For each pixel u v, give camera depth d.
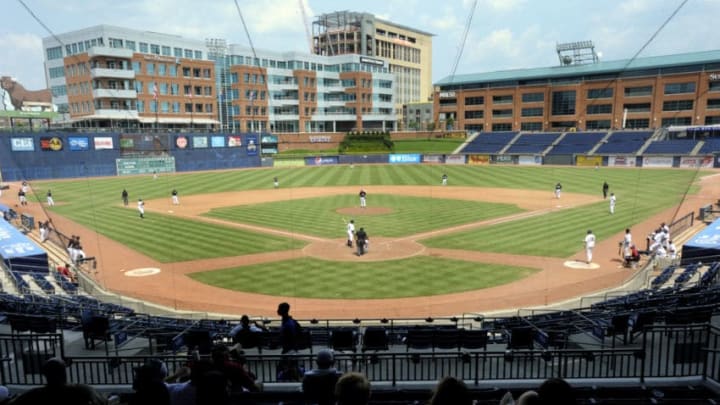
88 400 5.12
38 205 50.69
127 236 36.12
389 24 154.88
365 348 13.02
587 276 25.81
